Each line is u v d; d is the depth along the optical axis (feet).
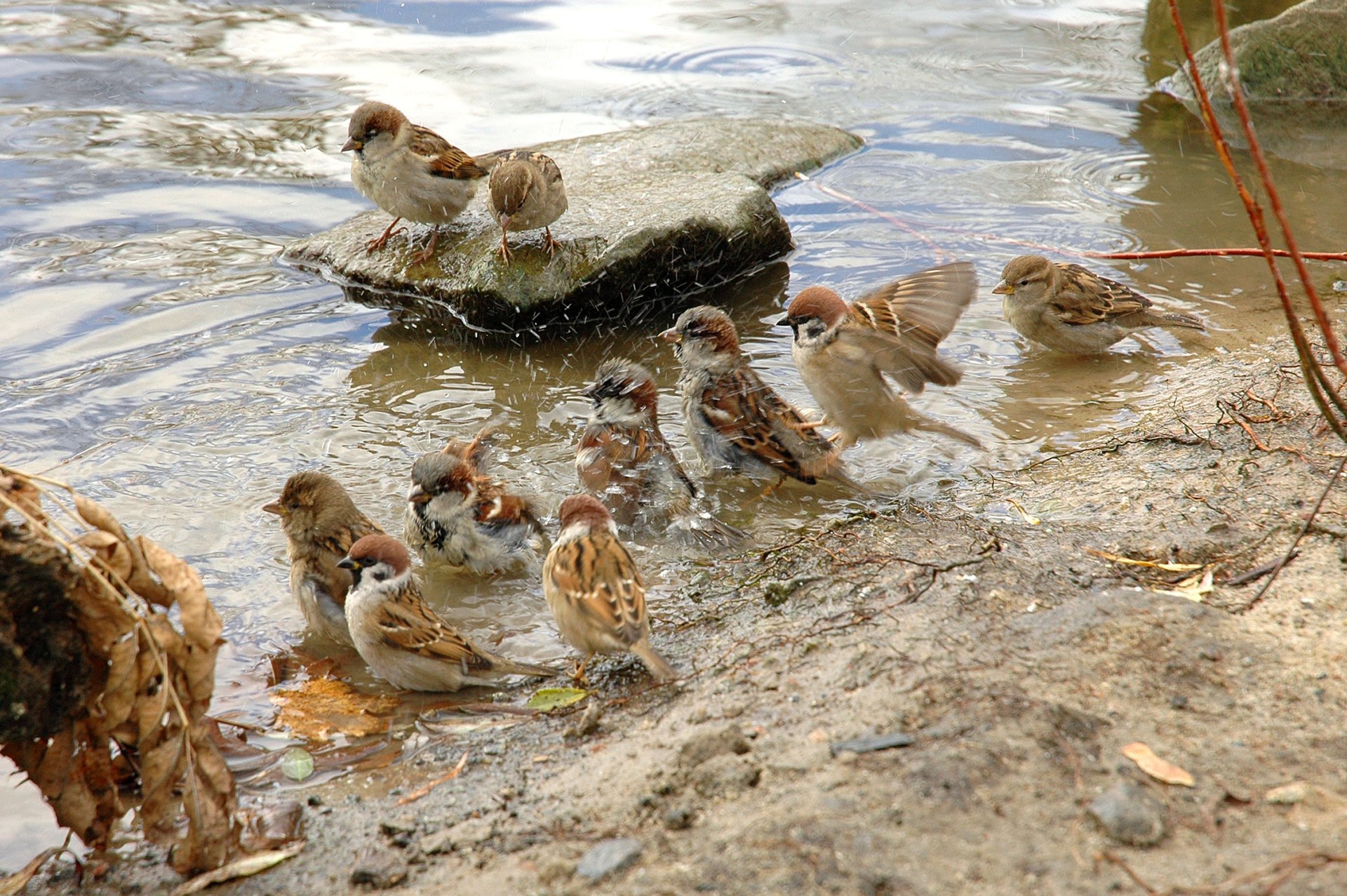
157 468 38.63
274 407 43.09
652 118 70.74
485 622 32.45
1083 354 46.91
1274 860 18.04
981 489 37.01
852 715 23.15
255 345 47.98
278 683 29.60
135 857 23.56
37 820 24.99
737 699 25.31
